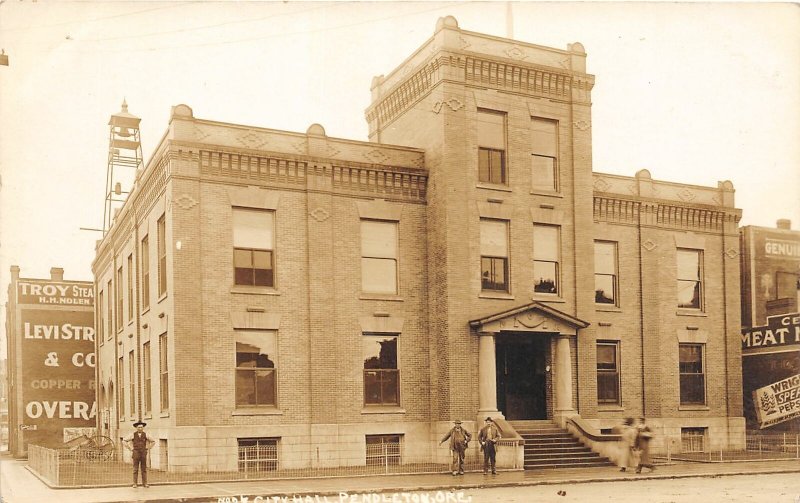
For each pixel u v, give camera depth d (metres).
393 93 31.95
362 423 27.67
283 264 27.28
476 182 28.94
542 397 30.00
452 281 28.09
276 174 27.50
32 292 47.94
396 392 28.56
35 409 47.03
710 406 34.34
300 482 22.38
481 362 28.00
